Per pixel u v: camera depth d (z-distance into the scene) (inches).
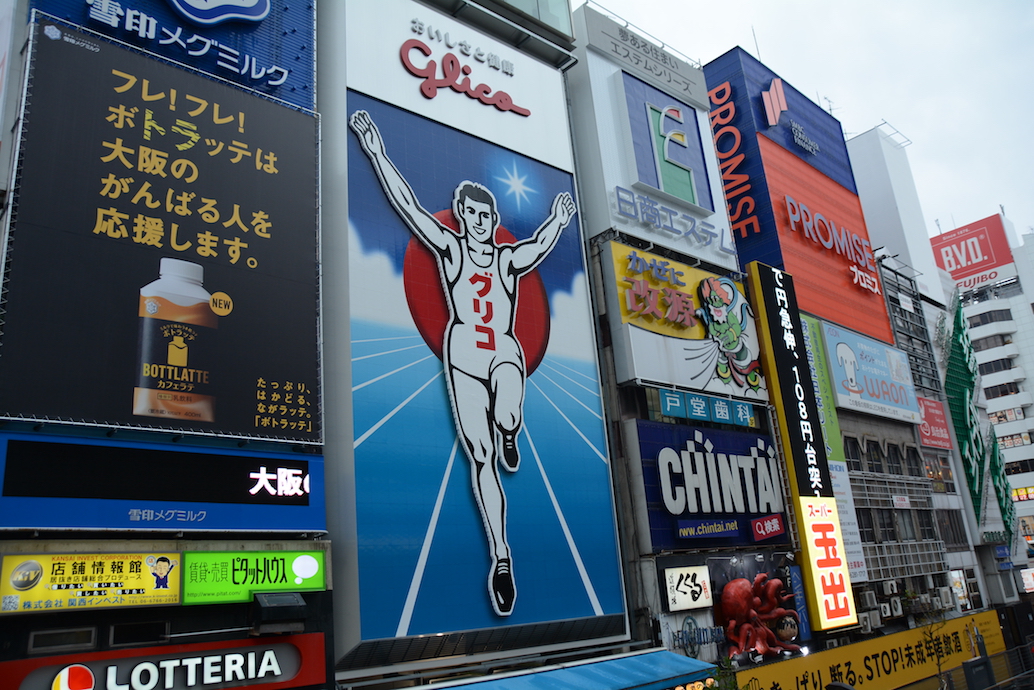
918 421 2352.4
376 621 1008.2
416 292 1206.3
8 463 788.0
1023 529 4232.3
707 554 1477.6
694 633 1384.1
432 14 1409.9
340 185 1190.3
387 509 1068.5
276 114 1128.2
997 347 4532.5
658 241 1685.5
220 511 903.7
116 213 935.7
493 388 1248.2
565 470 1302.9
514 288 1341.0
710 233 1812.3
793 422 1764.3
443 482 1139.9
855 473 2012.8
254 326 1006.4
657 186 1727.4
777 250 2138.3
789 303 1919.3
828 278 2274.9
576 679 1094.4
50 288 863.1
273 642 897.5
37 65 925.2
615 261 1560.0
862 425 2140.7
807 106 2534.5
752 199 2217.0
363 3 1316.4
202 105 1051.9
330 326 1138.0
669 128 1824.6
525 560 1194.6
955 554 2341.3
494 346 1273.4
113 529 823.1
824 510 1737.2
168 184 989.2
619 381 1491.1
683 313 1635.1
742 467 1614.2
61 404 834.2
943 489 2420.0
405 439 1120.2
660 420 1524.4
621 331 1510.8
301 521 967.0
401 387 1141.1
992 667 2060.8
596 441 1374.3
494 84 1461.6
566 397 1354.6
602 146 1659.7
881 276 2596.0
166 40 1071.0
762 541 1582.2
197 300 967.0
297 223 1096.2
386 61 1311.5
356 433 1072.2
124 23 1038.4
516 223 1392.7
